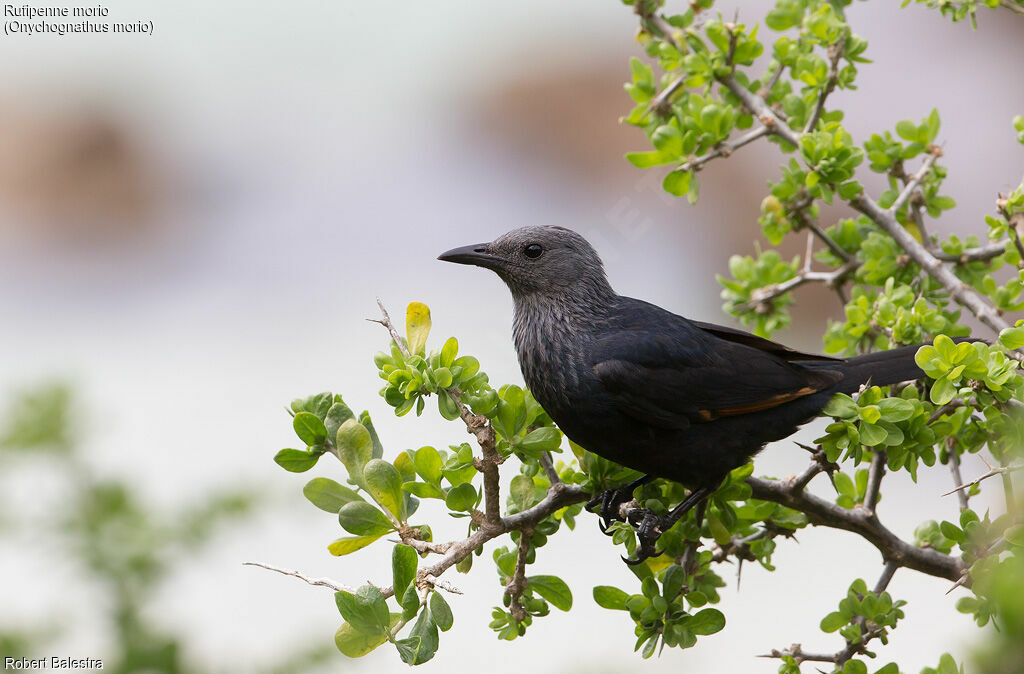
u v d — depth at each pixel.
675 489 8.58
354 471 6.33
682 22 10.02
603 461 8.37
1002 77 19.91
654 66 20.69
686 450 8.30
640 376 8.46
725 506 7.88
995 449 7.65
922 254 8.77
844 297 9.95
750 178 18.36
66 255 21.70
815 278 9.88
